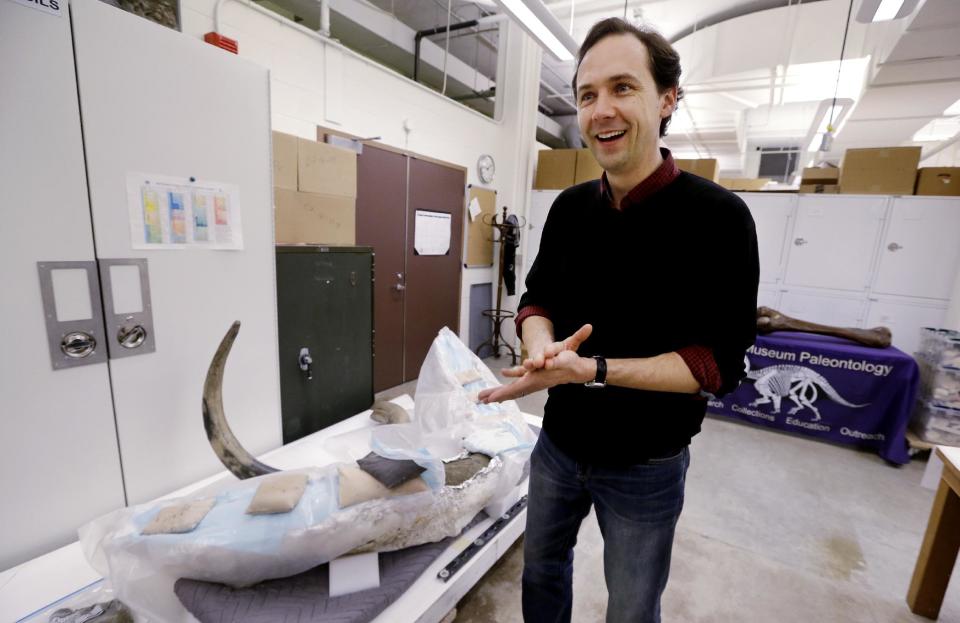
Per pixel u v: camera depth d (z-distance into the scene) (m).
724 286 0.74
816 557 1.75
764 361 2.94
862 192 3.26
